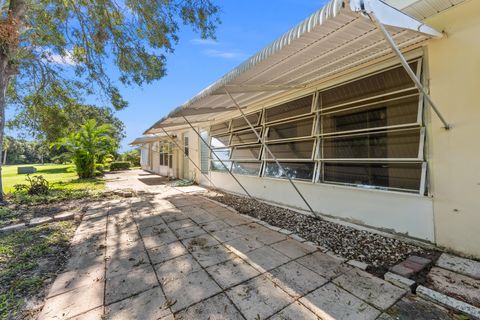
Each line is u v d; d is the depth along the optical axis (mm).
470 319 1626
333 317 1694
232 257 2709
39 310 1889
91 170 12297
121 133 28781
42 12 6250
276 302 1884
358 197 3529
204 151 8938
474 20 2346
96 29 6379
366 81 3465
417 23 2109
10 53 5660
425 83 2750
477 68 2336
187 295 2006
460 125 2461
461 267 2248
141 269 2477
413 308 1769
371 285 2082
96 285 2189
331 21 1853
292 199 4812
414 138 2904
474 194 2373
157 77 7465
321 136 4184
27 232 3805
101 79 7406
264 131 5652
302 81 3930
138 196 6785
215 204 5559
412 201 2881
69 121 8703
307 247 2945
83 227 3961
